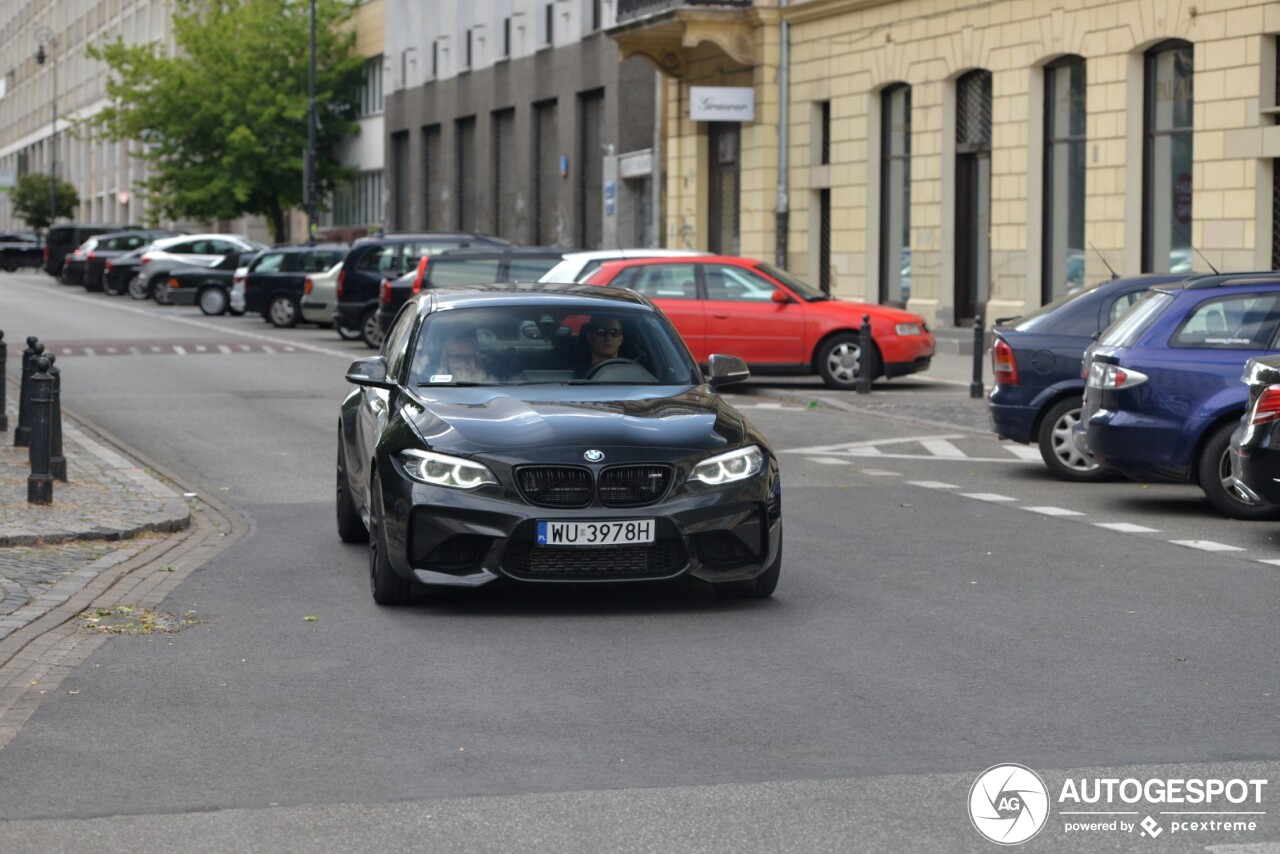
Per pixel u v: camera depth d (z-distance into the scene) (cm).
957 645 835
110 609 927
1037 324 1509
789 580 1011
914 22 3156
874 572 1037
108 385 2456
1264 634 859
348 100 6725
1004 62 2930
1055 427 1488
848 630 870
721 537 904
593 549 886
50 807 584
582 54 4659
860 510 1302
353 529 1153
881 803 585
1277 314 1280
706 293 2373
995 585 994
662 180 4081
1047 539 1166
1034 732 676
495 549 885
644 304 1070
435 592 975
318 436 1823
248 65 6469
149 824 565
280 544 1157
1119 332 1327
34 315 4431
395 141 6281
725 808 579
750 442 930
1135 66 2653
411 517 896
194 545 1150
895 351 2355
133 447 1725
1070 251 2845
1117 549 1125
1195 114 2517
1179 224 2608
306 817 572
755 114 3603
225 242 5197
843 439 1805
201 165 6512
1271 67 2412
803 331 2362
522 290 1080
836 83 3400
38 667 794
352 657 816
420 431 923
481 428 914
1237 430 1156
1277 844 543
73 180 11181
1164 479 1287
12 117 13650
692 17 3534
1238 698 729
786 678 768
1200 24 2498
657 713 708
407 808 581
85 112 10662
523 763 635
